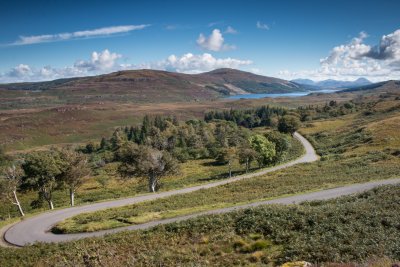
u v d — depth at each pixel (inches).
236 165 4458.7
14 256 1050.7
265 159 3860.7
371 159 2628.0
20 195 3410.4
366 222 871.7
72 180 2488.9
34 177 2375.7
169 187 3174.2
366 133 4158.5
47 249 1076.5
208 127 7234.3
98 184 3811.5
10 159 6540.4
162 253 887.7
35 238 1323.8
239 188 2101.4
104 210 1755.7
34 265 959.6
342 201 1243.8
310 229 888.9
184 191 2333.9
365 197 1261.1
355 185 1686.8
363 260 625.0
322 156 3693.4
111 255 933.2
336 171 2336.4
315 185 1809.8
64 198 3196.4
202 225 1067.9
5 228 1541.6
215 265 757.3
